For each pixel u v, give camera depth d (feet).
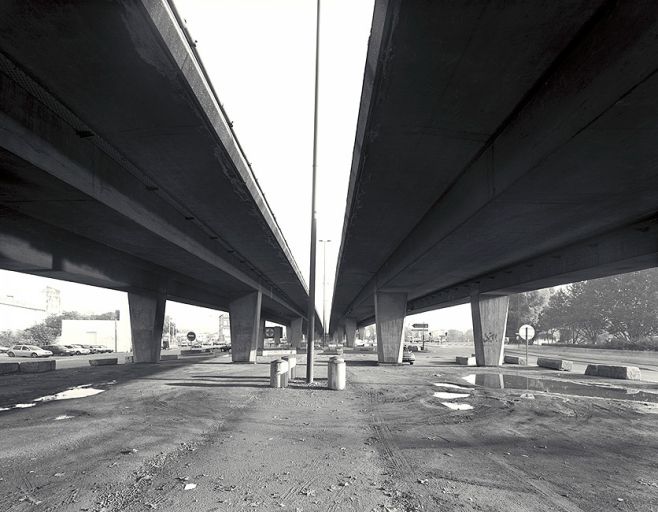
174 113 33.55
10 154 30.35
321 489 21.12
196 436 32.01
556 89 27.71
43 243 59.16
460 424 36.45
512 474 23.41
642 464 25.34
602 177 33.50
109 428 34.60
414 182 48.24
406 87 29.50
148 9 23.12
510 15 22.74
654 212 45.42
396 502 19.47
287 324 379.76
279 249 88.28
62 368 97.19
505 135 35.29
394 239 77.25
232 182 48.75
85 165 39.06
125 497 20.07
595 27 23.47
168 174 46.44
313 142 67.46
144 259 77.61
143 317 112.27
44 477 22.84
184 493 20.57
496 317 108.06
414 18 23.06
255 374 80.38
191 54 29.22
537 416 40.11
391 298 115.96
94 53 26.48
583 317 265.34
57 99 32.01
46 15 23.22
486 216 43.96
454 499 19.83
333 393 54.65
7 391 56.80
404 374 82.17
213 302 147.02
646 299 237.66
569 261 67.26
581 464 25.27
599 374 80.43
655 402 48.78
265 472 23.70
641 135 26.73
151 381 68.18
